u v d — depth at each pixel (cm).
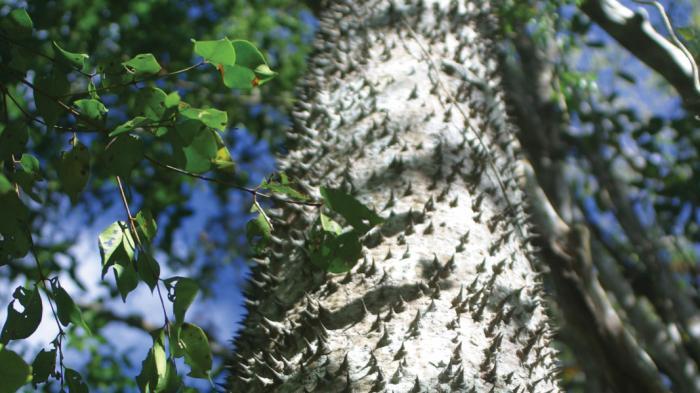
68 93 197
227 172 197
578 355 570
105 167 192
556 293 537
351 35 314
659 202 656
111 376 743
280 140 775
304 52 795
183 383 199
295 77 772
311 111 278
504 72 637
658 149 642
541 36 528
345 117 269
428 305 205
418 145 256
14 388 163
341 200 193
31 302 201
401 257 217
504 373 198
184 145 185
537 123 631
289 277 225
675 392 580
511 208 258
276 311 219
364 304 204
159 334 197
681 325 616
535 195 540
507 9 495
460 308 206
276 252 237
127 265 196
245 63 187
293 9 820
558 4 496
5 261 205
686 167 657
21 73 207
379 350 194
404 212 231
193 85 670
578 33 553
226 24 770
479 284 216
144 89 191
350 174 247
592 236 636
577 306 538
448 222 231
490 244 233
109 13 687
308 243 208
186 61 692
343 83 287
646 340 591
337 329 202
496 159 270
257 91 757
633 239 652
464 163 256
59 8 606
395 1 322
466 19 326
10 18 210
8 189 195
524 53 660
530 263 254
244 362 215
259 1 805
